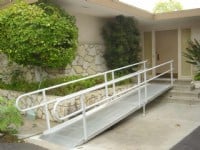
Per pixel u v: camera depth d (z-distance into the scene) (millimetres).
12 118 6246
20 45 7926
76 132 6723
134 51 11508
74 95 6430
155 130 7078
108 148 5973
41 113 8383
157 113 8680
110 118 7473
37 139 6484
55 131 6824
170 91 10203
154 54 13375
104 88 9367
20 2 8312
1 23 8227
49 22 7723
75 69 10031
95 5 8773
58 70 9609
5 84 10391
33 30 7734
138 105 8281
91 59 10703
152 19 11516
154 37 13352
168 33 13156
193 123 7531
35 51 7879
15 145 6059
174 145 5906
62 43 8062
